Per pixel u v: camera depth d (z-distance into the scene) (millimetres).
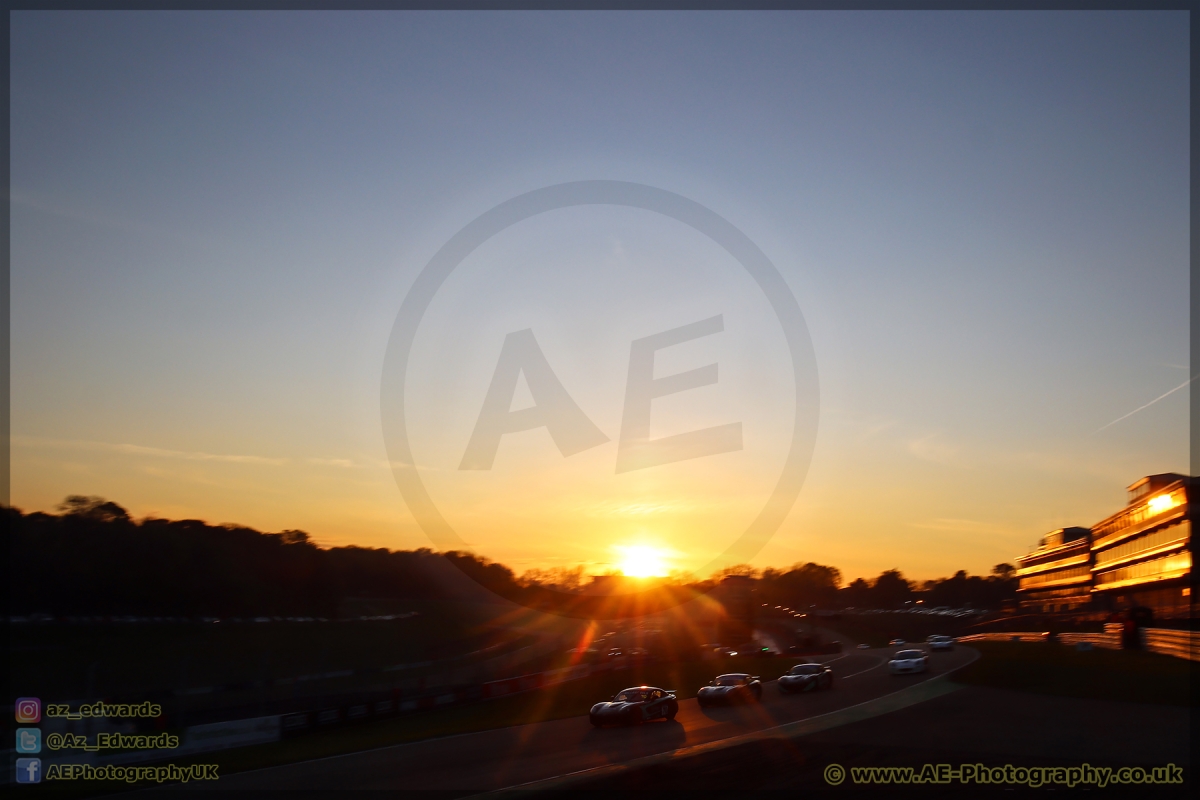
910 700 30359
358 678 38250
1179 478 47188
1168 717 23375
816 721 25766
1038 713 24828
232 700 30844
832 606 136875
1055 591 81938
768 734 22359
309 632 43500
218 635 39812
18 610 36625
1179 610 47531
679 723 28234
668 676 46125
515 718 31734
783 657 60281
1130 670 32688
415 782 18453
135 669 34281
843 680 42406
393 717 32656
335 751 23906
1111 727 21922
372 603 49094
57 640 34906
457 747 24016
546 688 40156
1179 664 34188
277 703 29703
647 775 16922
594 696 39469
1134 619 48688
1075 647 50250
